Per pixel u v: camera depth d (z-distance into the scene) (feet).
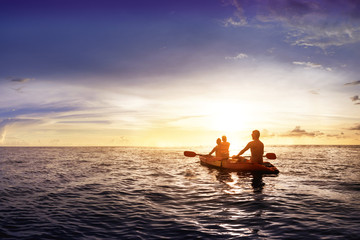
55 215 13.04
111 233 10.34
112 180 24.38
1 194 18.34
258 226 10.89
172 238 9.61
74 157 61.87
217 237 9.64
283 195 17.10
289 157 57.31
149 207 14.38
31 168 35.60
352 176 25.84
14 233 10.47
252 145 29.48
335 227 10.61
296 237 9.54
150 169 33.83
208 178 25.40
